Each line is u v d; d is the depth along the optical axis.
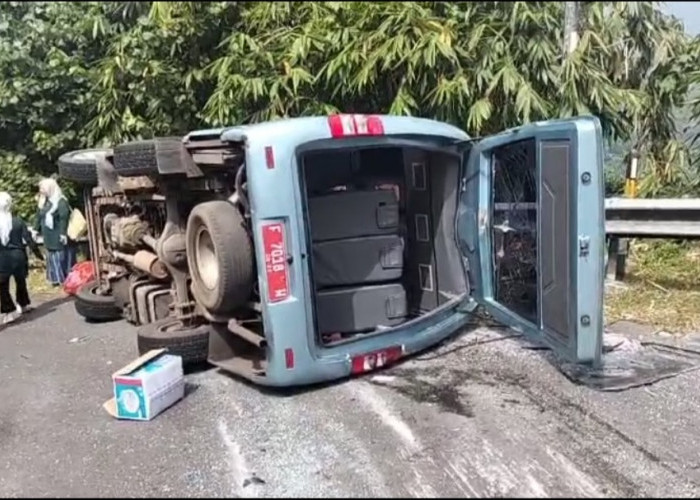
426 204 5.54
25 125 9.87
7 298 6.89
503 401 4.21
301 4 8.70
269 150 4.24
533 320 4.79
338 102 8.58
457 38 8.00
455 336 5.45
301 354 4.38
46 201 8.37
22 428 4.21
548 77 8.16
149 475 3.52
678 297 6.35
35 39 9.73
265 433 3.93
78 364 5.42
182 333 4.88
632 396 4.29
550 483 3.27
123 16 9.74
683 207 6.33
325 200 5.14
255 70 8.49
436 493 3.20
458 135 5.19
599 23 8.34
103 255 7.02
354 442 3.75
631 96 8.07
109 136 9.35
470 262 5.34
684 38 8.54
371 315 5.27
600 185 4.01
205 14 9.06
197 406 4.36
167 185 5.36
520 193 4.99
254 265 4.57
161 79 9.16
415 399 4.28
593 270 4.04
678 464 3.47
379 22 8.20
